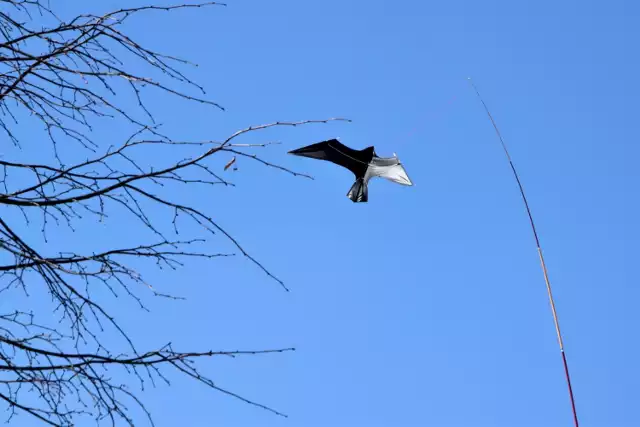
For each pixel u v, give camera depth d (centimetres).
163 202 937
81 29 948
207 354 881
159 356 870
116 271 923
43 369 838
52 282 908
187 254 945
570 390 1510
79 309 916
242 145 939
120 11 959
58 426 812
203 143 940
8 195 894
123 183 926
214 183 945
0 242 848
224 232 950
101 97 966
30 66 912
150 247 932
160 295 933
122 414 873
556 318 1619
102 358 857
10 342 834
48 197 912
